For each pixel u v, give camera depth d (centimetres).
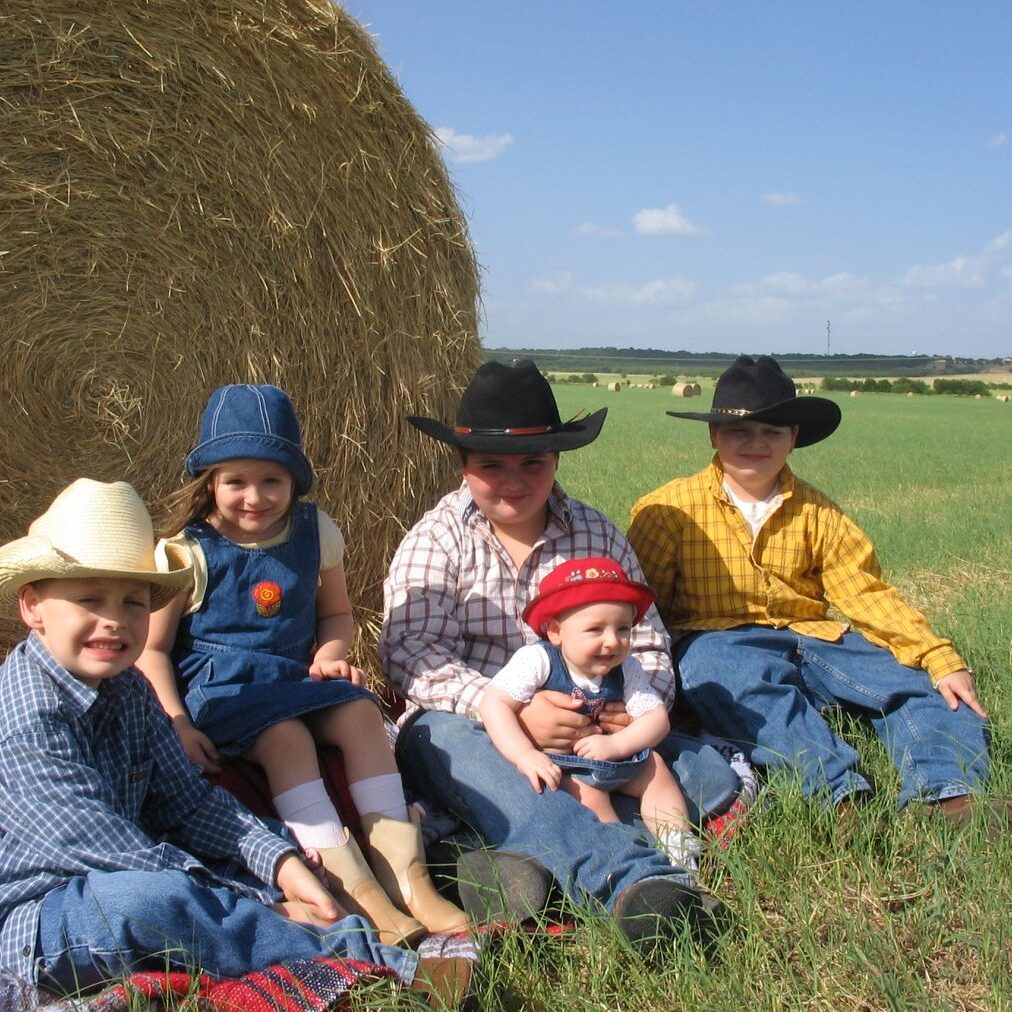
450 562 384
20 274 397
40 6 375
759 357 436
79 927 248
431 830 341
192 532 343
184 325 419
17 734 265
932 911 299
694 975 269
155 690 326
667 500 438
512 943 280
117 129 395
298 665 344
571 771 336
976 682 493
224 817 294
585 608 334
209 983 250
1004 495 1455
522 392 373
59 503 286
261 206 416
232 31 399
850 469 1892
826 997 265
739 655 404
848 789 359
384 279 439
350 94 420
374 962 263
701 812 348
